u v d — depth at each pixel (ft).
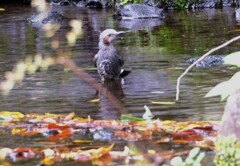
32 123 29.50
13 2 109.60
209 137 24.93
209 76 41.55
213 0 91.71
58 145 25.13
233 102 18.60
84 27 74.28
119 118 30.53
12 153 24.09
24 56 53.26
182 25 71.67
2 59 51.85
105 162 22.31
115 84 41.32
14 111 33.04
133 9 83.82
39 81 41.55
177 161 20.30
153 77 42.34
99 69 43.83
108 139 25.72
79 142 25.49
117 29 71.41
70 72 44.52
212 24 70.38
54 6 103.81
